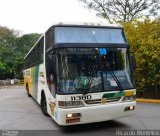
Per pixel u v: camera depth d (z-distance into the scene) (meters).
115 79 8.05
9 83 42.22
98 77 7.90
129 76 8.34
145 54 14.63
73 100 7.52
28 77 18.19
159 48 14.15
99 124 8.98
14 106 14.21
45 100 10.56
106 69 8.05
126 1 26.80
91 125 8.88
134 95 8.32
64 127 8.74
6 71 45.94
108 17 26.80
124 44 8.46
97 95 7.74
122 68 8.29
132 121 9.38
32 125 9.25
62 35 8.15
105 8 27.69
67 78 7.68
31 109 13.03
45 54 9.78
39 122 9.73
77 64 7.85
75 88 7.61
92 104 7.68
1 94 22.62
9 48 52.66
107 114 7.83
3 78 46.34
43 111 11.03
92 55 8.03
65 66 7.75
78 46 7.96
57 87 7.64
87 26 8.45
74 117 7.50
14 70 47.94
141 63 14.83
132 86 8.30
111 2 27.31
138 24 16.11
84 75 7.82
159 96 15.28
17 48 56.25
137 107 12.60
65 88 7.57
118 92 8.00
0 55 48.59
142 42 14.78
